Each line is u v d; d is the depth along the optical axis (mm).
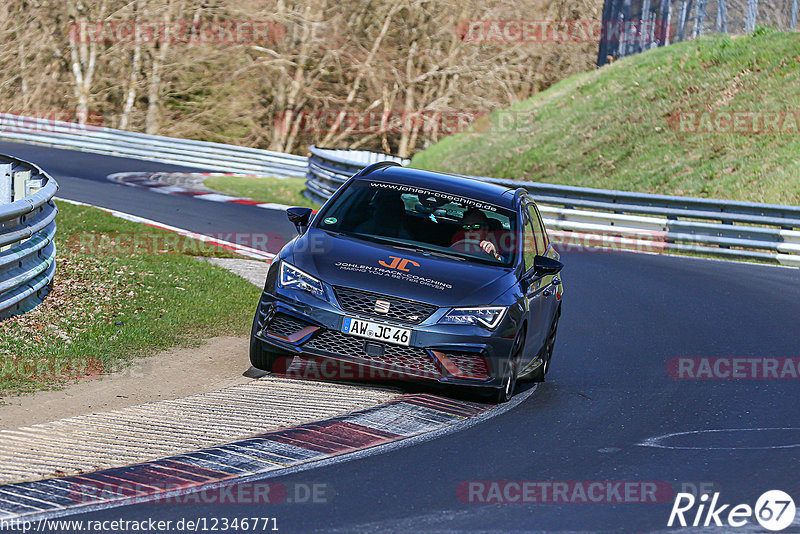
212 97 151875
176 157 115375
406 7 151000
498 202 32719
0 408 25078
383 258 29141
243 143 152000
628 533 18734
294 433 24078
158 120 151000
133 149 117062
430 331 27422
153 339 34094
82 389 27594
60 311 36156
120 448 22188
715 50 117312
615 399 30984
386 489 20422
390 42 152250
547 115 123312
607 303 48625
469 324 27703
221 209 74688
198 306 39938
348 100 151875
